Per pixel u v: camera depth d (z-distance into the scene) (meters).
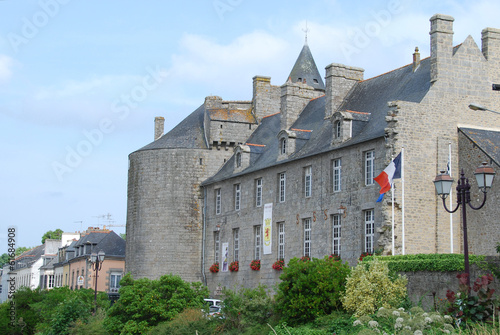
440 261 25.31
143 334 32.59
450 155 33.19
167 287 34.06
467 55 34.56
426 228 32.41
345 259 35.75
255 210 43.78
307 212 39.06
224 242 46.75
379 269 25.31
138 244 50.12
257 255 43.50
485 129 34.12
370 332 20.58
